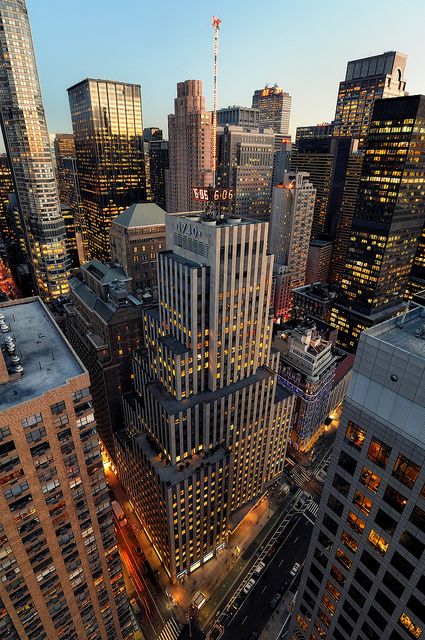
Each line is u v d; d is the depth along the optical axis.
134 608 124.25
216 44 198.50
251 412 136.88
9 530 59.12
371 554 47.66
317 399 192.25
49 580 68.75
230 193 117.44
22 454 56.19
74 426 60.62
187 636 118.75
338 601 56.41
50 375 60.75
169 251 125.81
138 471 138.38
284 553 144.25
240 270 112.31
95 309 170.12
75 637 79.50
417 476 39.00
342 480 48.75
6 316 76.62
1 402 55.44
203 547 135.38
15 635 68.12
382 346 38.91
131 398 161.75
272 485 173.38
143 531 155.25
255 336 128.62
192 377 120.81
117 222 194.25
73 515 67.19
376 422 41.75
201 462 123.00
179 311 117.50
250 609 125.88
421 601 42.44
